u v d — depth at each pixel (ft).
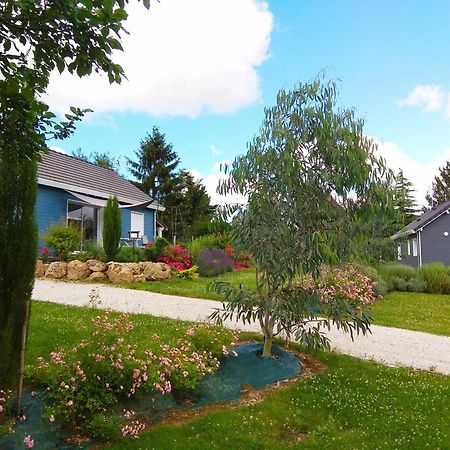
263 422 14.56
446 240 91.25
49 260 44.78
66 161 64.49
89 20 7.86
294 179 17.31
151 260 53.06
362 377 19.48
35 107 9.04
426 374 20.74
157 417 14.75
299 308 18.45
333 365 21.18
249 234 18.30
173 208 139.64
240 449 12.73
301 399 16.65
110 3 7.61
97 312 26.53
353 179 16.89
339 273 38.93
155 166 146.30
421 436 14.01
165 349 16.90
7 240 13.37
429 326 33.47
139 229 71.72
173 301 34.35
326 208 17.31
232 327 26.58
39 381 14.66
